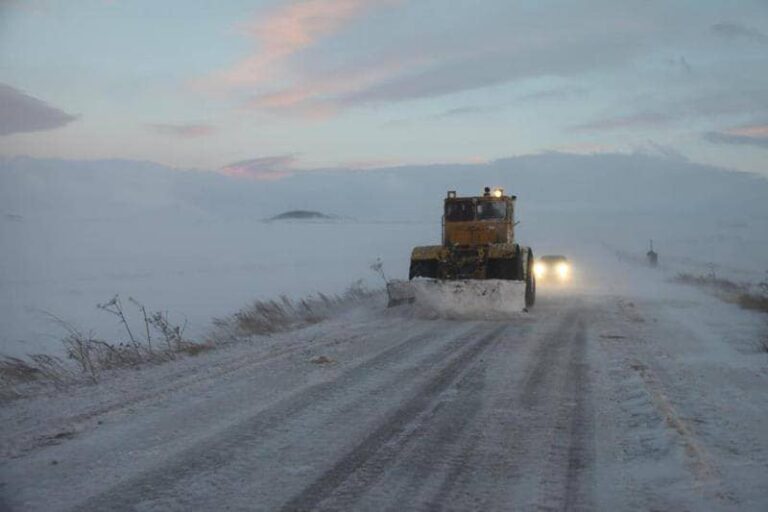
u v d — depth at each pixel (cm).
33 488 523
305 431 670
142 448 619
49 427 698
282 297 1852
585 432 659
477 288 1667
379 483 527
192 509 480
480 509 477
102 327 1689
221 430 674
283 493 509
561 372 952
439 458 586
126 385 909
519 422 697
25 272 3222
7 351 1352
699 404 754
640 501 486
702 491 500
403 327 1487
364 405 772
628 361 1021
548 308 1898
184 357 1143
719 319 1614
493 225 2000
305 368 998
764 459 568
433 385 877
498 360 1053
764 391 823
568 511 471
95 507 484
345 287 2841
